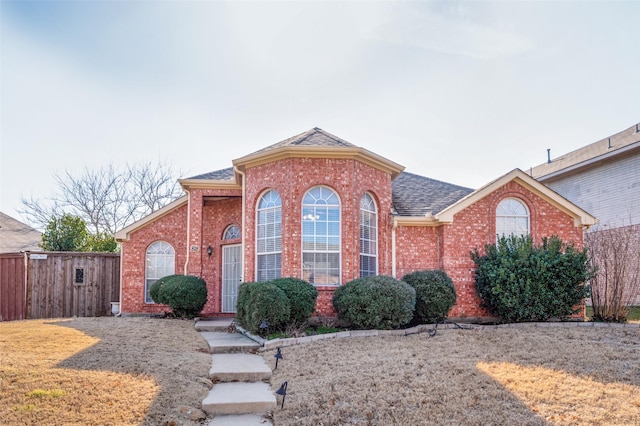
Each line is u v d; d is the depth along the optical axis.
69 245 19.89
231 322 12.85
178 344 9.72
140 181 32.22
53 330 10.32
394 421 5.89
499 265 12.75
